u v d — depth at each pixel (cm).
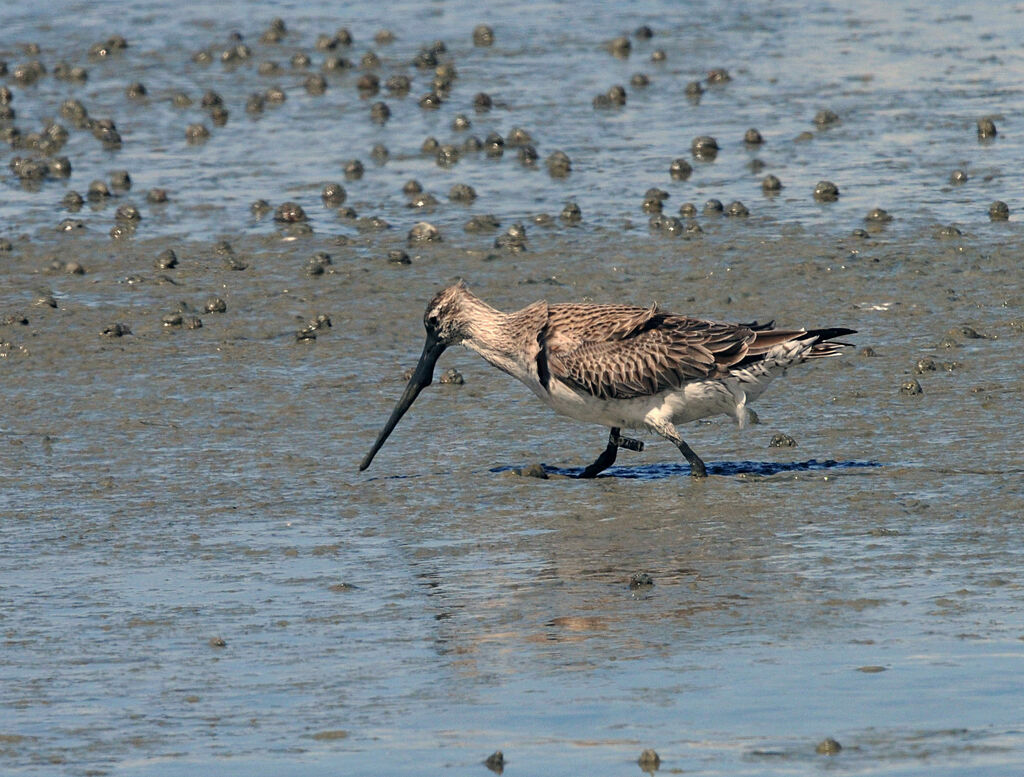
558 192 2772
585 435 1708
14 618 1206
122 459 1639
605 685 1042
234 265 2377
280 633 1163
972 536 1313
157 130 3344
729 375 1501
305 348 2028
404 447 1672
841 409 1734
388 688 1055
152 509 1482
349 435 1712
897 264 2280
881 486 1468
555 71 3797
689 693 1023
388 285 2286
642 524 1398
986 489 1438
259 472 1594
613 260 2364
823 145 3012
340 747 963
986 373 1827
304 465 1614
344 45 4144
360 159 3061
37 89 3750
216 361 1980
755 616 1155
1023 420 1653
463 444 1680
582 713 999
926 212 2541
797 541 1326
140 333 2094
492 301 2206
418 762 938
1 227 2633
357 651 1123
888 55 3794
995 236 2395
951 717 973
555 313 1553
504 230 2550
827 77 3603
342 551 1355
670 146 3069
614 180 2833
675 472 1566
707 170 2881
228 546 1373
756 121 3231
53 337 2075
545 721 991
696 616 1162
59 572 1314
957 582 1205
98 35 4306
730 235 2461
